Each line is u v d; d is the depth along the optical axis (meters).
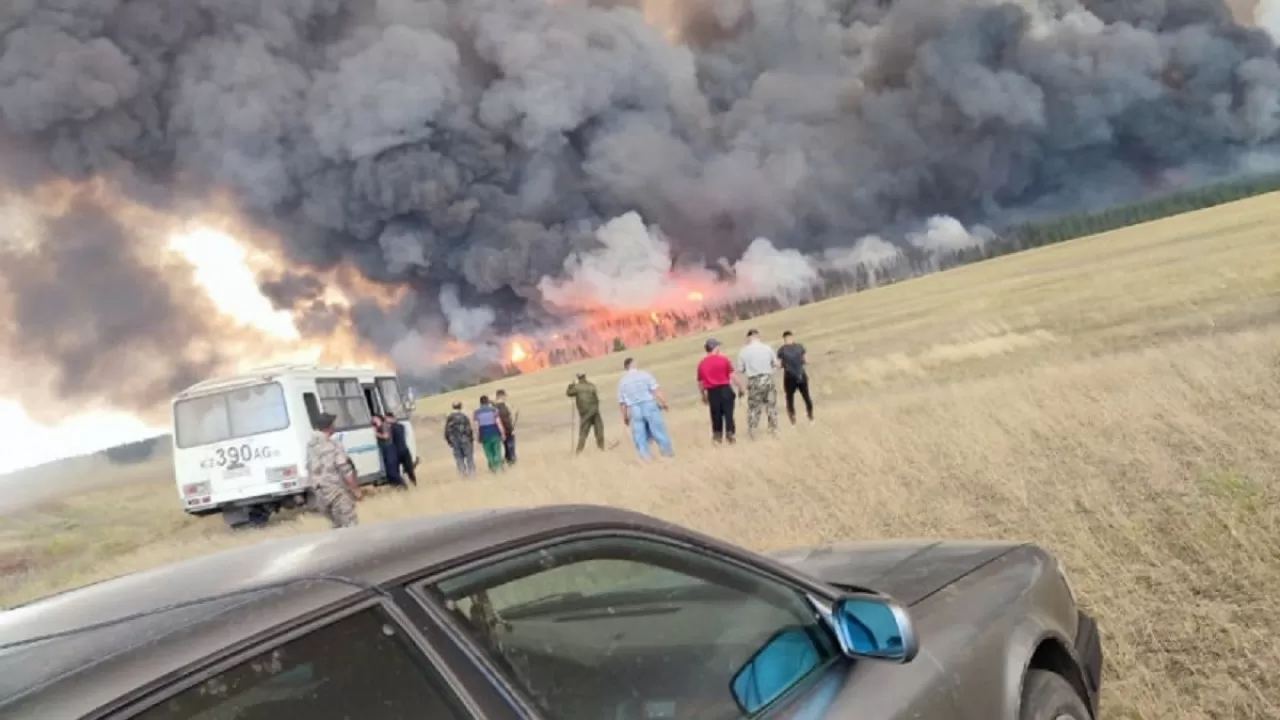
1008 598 2.90
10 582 26.83
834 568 3.30
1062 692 2.86
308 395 19.12
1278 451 6.32
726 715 2.06
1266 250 27.55
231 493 18.62
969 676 2.51
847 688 2.25
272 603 1.61
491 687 1.72
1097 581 5.00
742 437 16.08
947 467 8.30
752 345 15.59
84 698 1.33
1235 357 10.69
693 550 2.34
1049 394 11.04
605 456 17.98
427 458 33.41
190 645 1.47
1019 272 38.41
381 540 1.95
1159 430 7.78
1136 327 23.12
